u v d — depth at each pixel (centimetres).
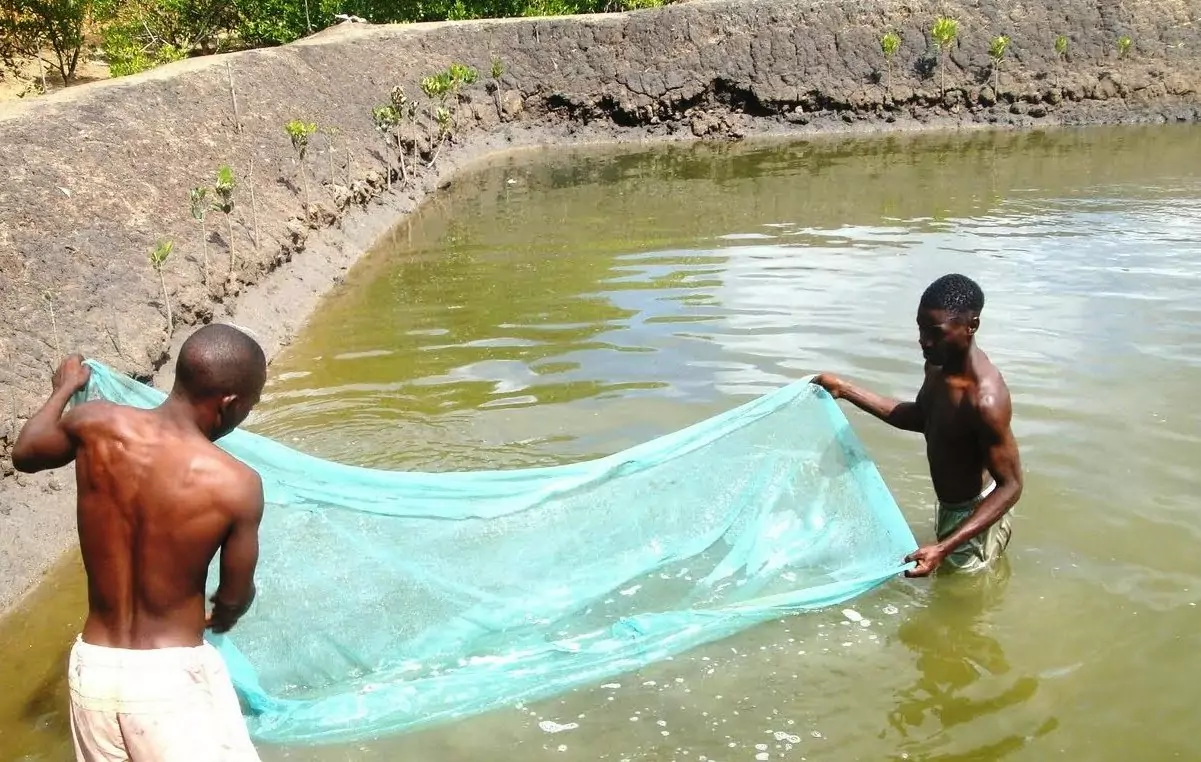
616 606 455
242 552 311
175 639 305
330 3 2383
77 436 310
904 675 413
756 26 2102
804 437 502
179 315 807
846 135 1978
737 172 1616
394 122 1559
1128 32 2003
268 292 949
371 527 433
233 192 1051
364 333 866
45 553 541
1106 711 388
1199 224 1091
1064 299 850
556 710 396
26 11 1862
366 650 420
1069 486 546
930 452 487
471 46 2089
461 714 393
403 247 1185
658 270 1009
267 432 661
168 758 297
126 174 930
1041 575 477
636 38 2109
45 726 405
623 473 477
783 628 446
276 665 410
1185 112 1898
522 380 733
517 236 1210
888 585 477
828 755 369
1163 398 646
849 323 812
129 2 2341
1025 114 1973
